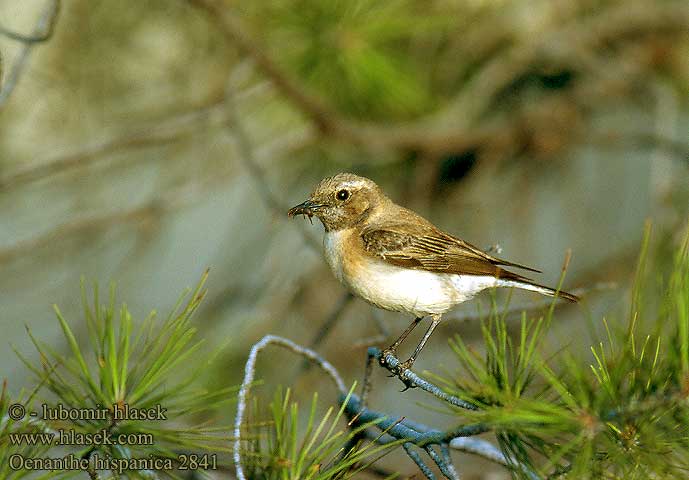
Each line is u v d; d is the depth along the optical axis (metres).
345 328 14.05
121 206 15.12
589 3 15.23
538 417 4.46
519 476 4.98
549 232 15.43
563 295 7.81
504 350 4.98
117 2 13.69
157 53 14.12
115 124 14.40
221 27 11.91
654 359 4.54
